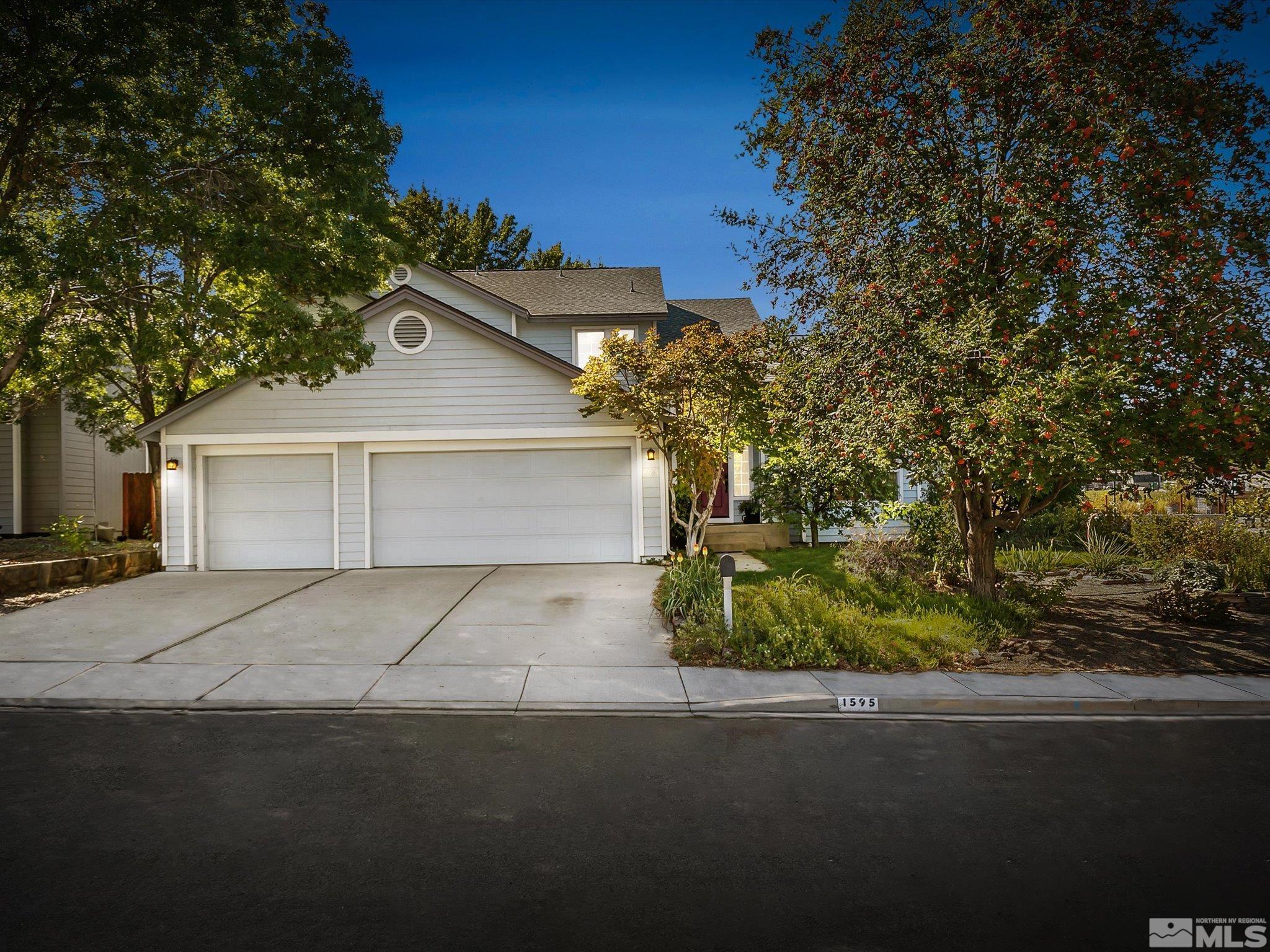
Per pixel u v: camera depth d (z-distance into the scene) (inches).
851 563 475.2
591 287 821.9
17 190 432.1
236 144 449.7
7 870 147.6
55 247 391.2
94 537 723.4
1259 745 232.1
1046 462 287.9
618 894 141.3
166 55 410.0
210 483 554.6
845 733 242.5
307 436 550.0
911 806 183.9
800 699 266.1
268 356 471.2
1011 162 314.7
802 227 359.9
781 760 215.6
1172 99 292.5
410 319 554.3
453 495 557.3
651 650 334.0
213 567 551.5
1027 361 300.7
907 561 476.1
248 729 237.1
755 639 323.6
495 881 145.6
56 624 373.4
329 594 444.5
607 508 559.2
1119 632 368.5
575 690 277.9
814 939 127.4
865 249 337.7
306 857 154.6
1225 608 376.8
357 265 473.1
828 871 151.1
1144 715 264.8
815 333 359.3
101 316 484.7
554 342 761.6
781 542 641.6
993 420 279.6
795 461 526.0
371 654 324.5
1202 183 288.4
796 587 399.5
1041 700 267.6
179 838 162.2
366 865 151.3
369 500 552.1
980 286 316.8
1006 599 400.2
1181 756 222.2
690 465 523.5
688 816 177.2
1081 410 284.8
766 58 351.9
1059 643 347.3
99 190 448.1
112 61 397.1
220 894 139.3
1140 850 160.9
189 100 417.4
